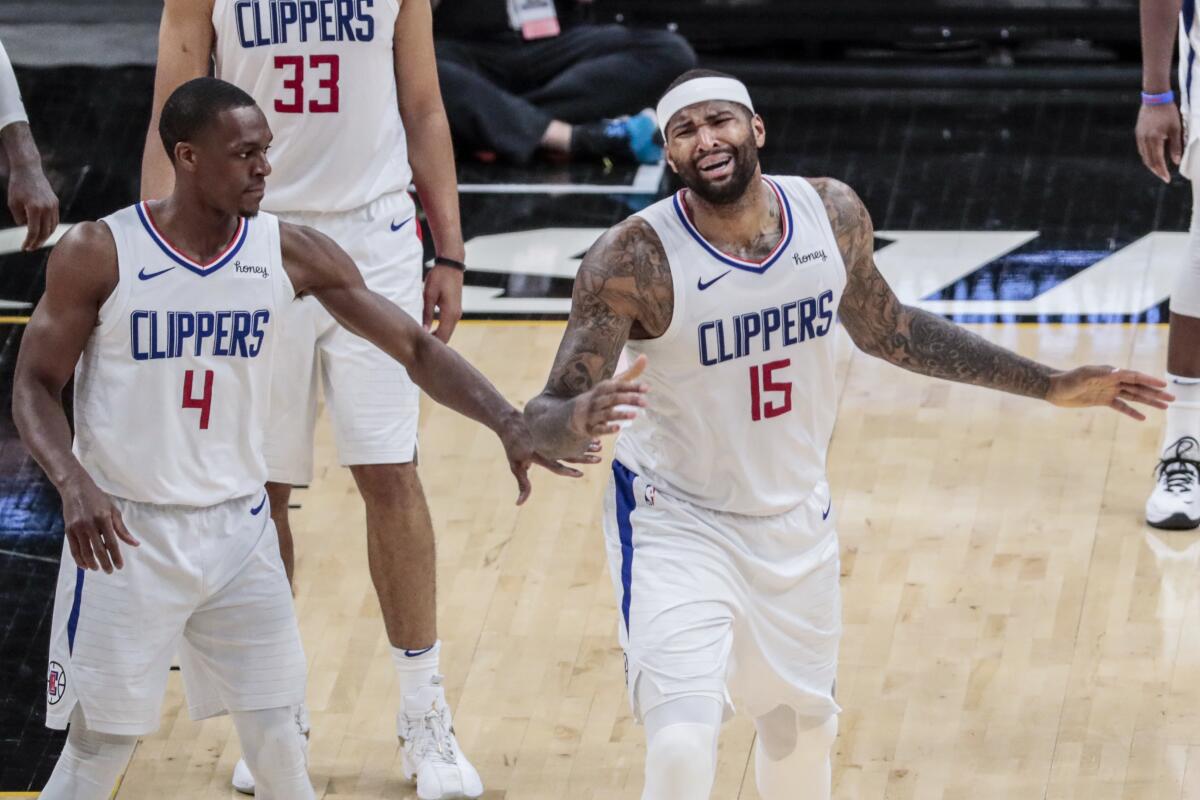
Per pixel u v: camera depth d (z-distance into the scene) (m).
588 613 19.56
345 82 16.80
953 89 34.31
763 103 34.12
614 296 13.56
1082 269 27.27
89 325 13.46
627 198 30.77
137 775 17.16
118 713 13.90
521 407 23.42
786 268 13.66
